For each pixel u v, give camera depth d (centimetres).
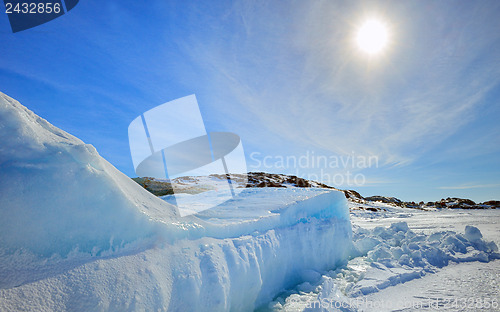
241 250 300
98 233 183
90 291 156
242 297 278
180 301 200
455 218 1284
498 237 625
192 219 283
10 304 129
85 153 188
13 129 171
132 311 165
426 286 335
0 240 145
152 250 211
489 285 323
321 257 462
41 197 163
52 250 161
